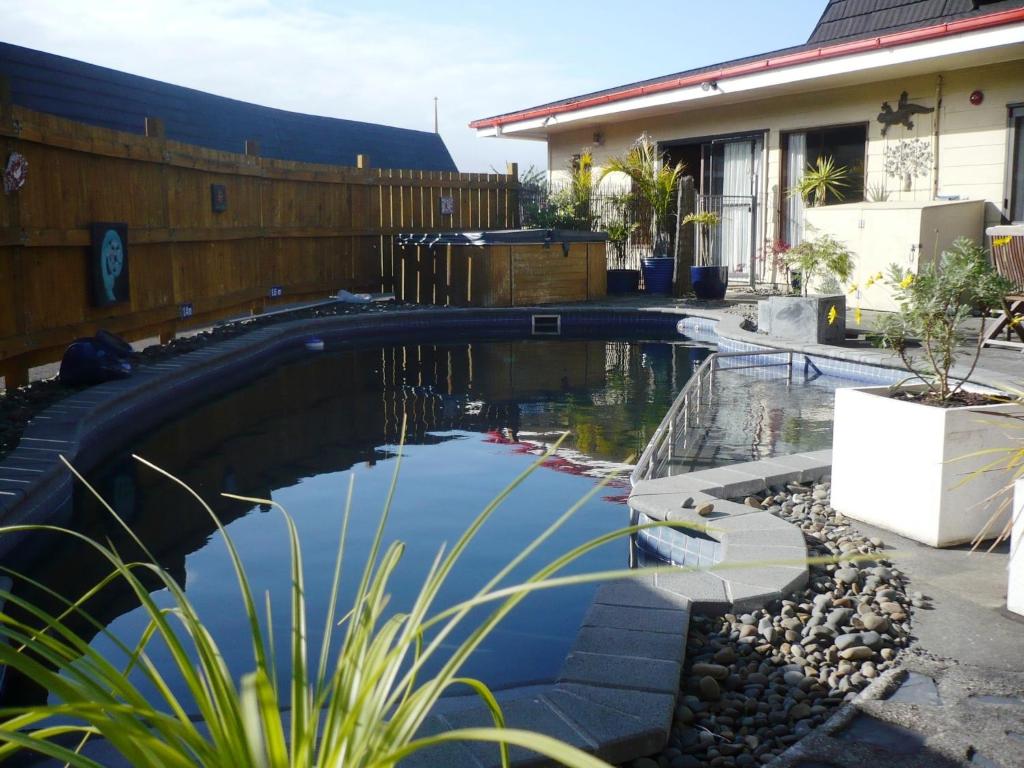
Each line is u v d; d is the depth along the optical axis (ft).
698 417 23.11
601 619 10.38
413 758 7.48
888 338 15.20
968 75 38.88
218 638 10.77
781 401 25.27
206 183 34.47
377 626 11.08
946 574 12.13
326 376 29.96
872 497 14.10
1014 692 8.95
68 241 24.27
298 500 16.17
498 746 7.68
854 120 43.86
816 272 37.35
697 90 46.21
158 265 30.60
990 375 22.99
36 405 21.07
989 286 14.26
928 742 8.03
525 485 17.21
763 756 8.02
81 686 3.90
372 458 19.19
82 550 13.67
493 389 27.55
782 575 11.63
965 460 12.98
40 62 52.60
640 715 8.22
